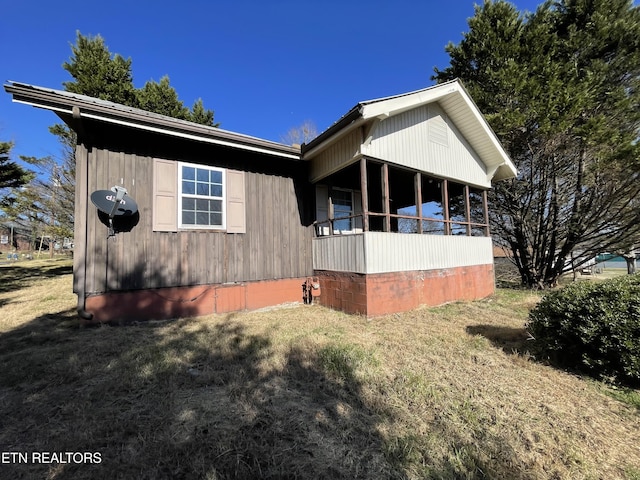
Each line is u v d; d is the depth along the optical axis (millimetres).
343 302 6520
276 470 1842
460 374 3324
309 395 2795
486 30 11227
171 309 5695
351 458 1974
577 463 2000
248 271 6648
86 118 4707
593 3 10719
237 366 3387
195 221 6086
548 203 12023
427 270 7215
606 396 2912
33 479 1749
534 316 4043
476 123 8461
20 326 5031
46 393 2727
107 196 5016
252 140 6305
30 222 25078
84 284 4930
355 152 6273
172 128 5371
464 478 1848
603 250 11625
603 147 10062
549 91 10000
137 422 2291
